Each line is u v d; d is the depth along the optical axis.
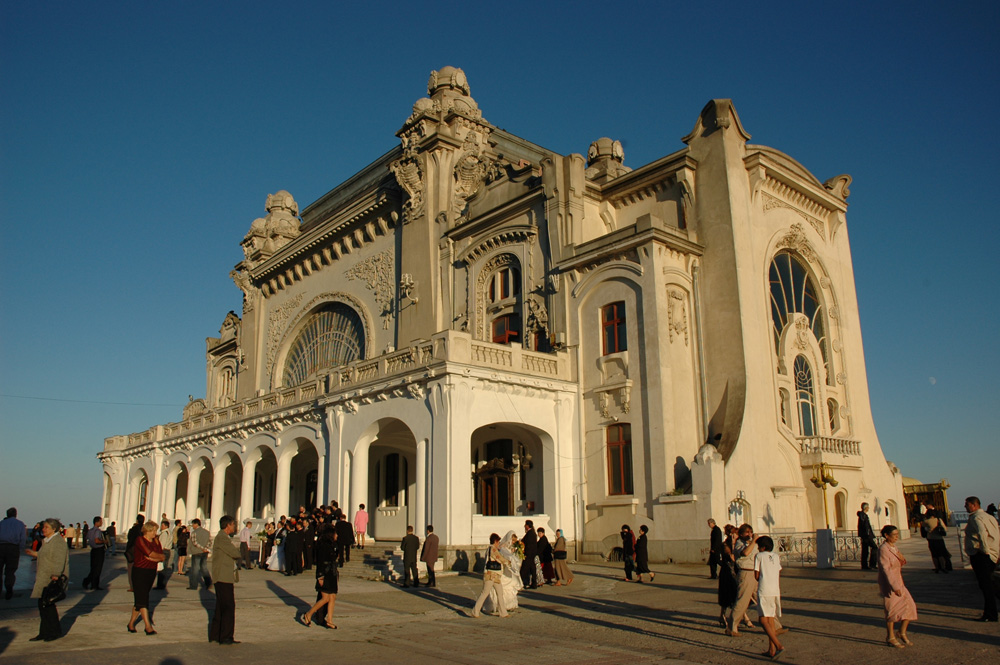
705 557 24.73
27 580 24.16
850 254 38.34
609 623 14.57
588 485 28.72
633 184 32.88
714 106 31.14
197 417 42.69
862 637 12.39
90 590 20.06
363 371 29.75
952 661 10.52
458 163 37.56
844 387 35.56
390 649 12.14
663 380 27.09
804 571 22.53
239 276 55.94
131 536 20.31
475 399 26.27
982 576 13.61
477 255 35.31
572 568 25.33
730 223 29.58
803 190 34.81
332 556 14.46
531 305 32.09
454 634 13.59
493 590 15.74
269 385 50.53
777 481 28.28
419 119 38.69
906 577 20.39
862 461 32.72
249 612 16.06
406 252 38.69
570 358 30.03
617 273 29.03
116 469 51.97
